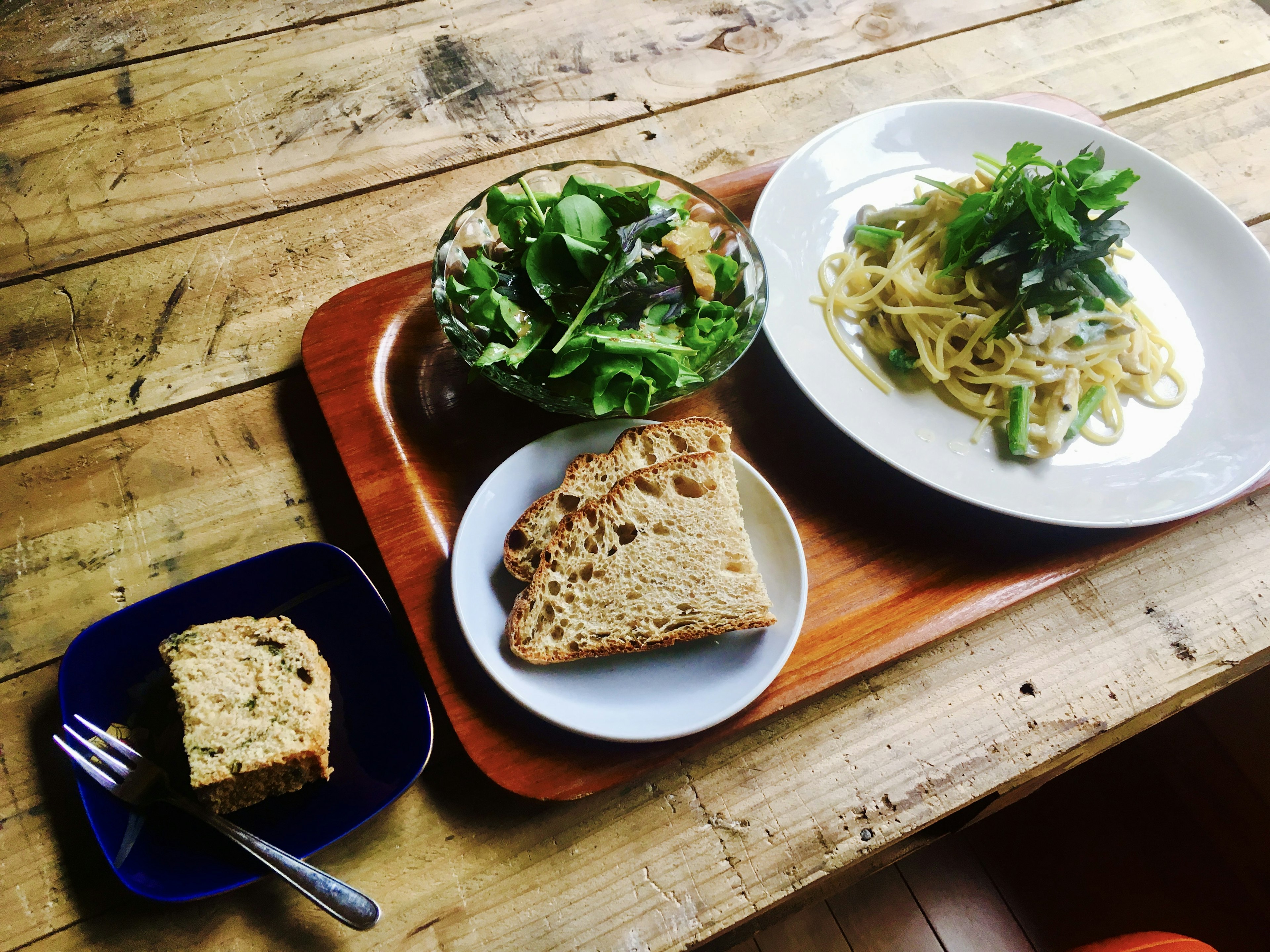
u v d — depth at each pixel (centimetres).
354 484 46
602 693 41
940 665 45
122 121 58
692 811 42
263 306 53
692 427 47
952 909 62
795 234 55
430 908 39
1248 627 47
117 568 45
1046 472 50
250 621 41
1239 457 50
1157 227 58
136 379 50
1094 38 71
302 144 58
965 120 60
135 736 40
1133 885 63
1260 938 61
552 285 45
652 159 60
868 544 47
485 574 43
